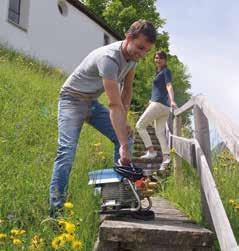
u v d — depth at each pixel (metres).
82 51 24.47
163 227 3.77
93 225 3.99
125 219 4.05
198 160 4.46
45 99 10.51
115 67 3.95
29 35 19.89
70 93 4.41
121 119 3.90
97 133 8.92
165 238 3.68
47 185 4.77
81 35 24.38
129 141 4.38
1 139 6.39
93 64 4.22
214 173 5.13
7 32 18.39
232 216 4.29
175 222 4.09
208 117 3.95
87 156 6.35
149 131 10.38
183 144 5.52
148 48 3.99
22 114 8.34
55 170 4.23
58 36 22.22
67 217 3.93
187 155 5.16
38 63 17.69
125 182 4.00
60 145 4.30
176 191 5.61
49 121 8.54
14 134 6.74
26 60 16.86
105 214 4.11
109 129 4.58
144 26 3.93
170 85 7.59
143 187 3.96
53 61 21.72
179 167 6.32
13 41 18.77
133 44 3.96
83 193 4.54
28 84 11.41
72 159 4.28
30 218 4.18
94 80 4.32
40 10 20.77
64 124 4.35
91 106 4.51
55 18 21.95
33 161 5.66
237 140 2.85
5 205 4.25
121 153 3.90
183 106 6.16
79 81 4.36
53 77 15.63
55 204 4.13
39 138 7.22
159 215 4.44
